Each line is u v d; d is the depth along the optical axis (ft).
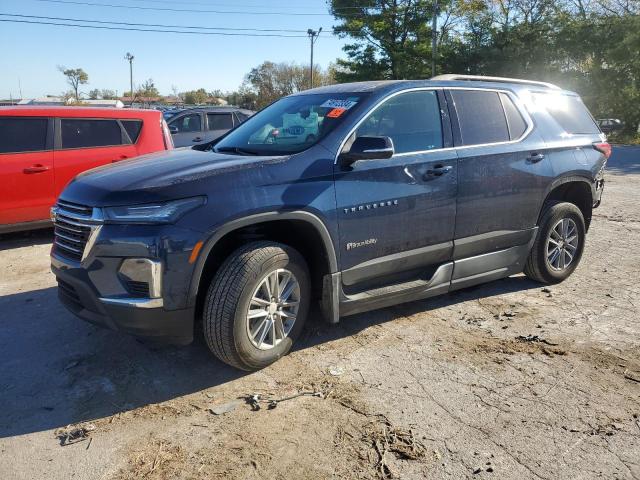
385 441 9.61
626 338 13.73
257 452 9.36
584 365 12.34
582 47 115.44
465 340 13.66
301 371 12.10
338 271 12.48
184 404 10.85
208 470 8.92
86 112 24.31
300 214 11.62
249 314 11.37
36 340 13.78
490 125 15.47
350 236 12.49
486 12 125.18
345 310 12.88
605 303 16.14
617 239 23.63
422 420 10.24
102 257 10.65
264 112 15.74
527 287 17.62
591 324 14.61
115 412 10.59
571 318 15.03
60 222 11.91
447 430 9.93
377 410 10.57
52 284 18.16
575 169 17.20
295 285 12.21
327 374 11.96
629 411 10.52
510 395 11.10
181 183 10.78
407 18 119.34
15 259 21.24
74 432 9.93
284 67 248.93
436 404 10.78
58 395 11.21
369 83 14.51
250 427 10.07
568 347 13.24
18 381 11.78
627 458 9.15
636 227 25.86
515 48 119.65
